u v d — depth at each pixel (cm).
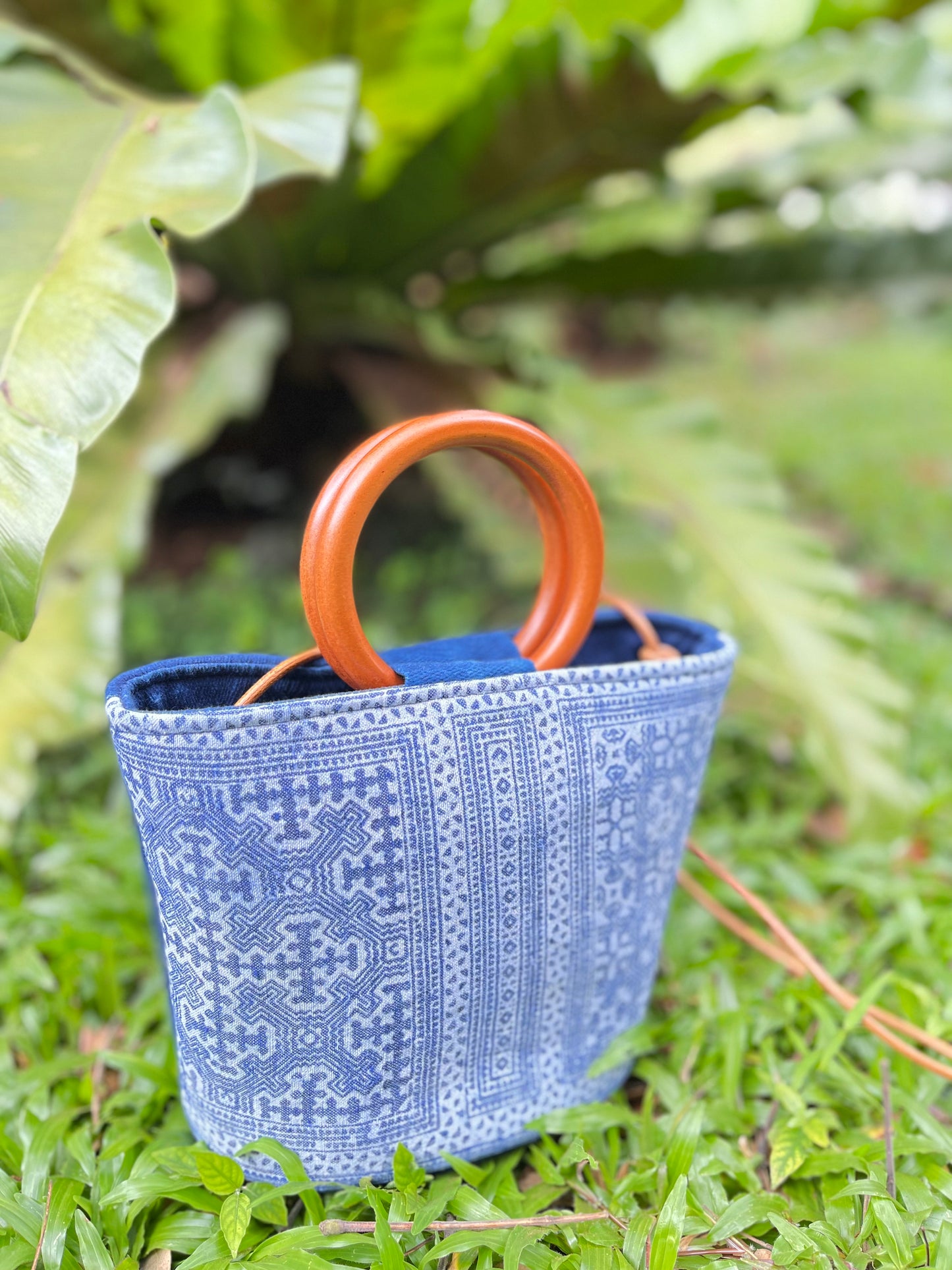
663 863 93
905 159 238
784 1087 97
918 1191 84
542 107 202
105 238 95
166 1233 81
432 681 80
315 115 120
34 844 143
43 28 189
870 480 339
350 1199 83
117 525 161
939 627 233
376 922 77
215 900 74
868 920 130
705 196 243
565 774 82
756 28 227
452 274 275
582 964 90
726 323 647
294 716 71
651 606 186
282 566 268
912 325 677
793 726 171
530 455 83
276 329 211
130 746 72
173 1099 99
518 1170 95
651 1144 93
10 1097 96
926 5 208
